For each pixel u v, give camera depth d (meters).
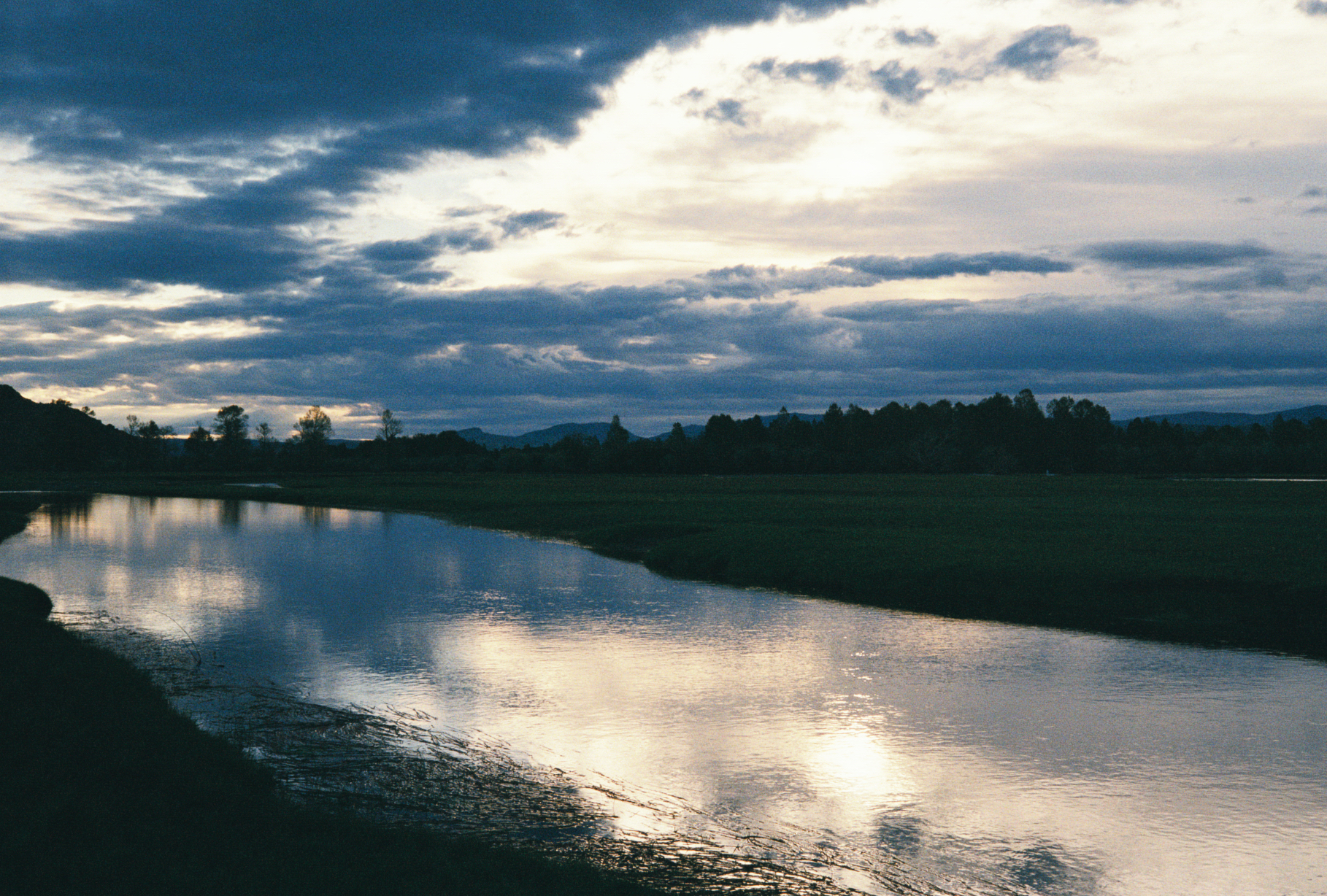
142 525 67.88
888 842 13.24
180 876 10.34
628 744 17.42
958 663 24.31
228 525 68.69
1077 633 28.25
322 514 80.88
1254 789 15.53
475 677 22.23
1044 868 12.55
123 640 25.61
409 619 29.61
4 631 22.78
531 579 39.25
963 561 37.91
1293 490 104.94
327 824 12.33
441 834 12.57
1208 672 23.52
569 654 24.89
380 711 19.05
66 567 42.53
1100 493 97.31
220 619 29.23
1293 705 20.58
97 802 12.52
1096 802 14.91
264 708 18.91
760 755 16.92
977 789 15.37
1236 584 32.22
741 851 12.64
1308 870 12.59
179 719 17.06
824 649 25.95
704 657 24.73
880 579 36.47
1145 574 34.03
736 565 41.50
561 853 12.10
